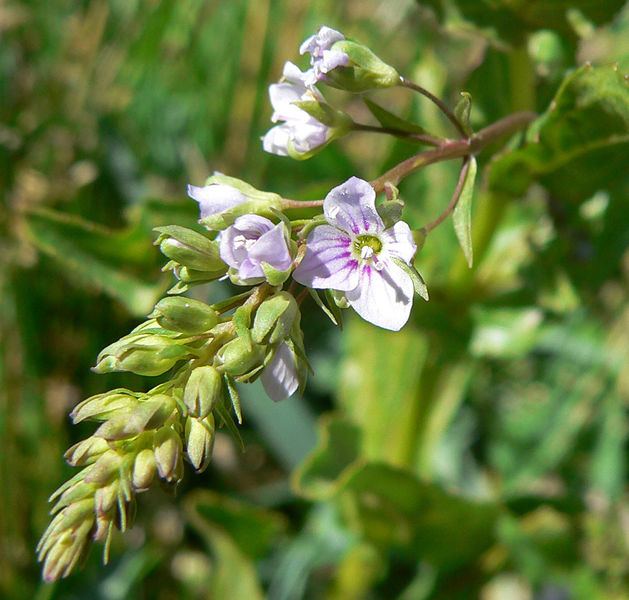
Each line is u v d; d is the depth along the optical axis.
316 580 0.08
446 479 0.09
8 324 0.08
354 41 0.05
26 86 0.09
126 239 0.07
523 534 0.07
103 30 0.09
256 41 0.09
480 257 0.07
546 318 0.07
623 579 0.07
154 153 0.09
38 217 0.07
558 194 0.06
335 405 0.09
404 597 0.08
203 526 0.07
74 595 0.07
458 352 0.07
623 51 0.08
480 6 0.06
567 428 0.08
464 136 0.05
